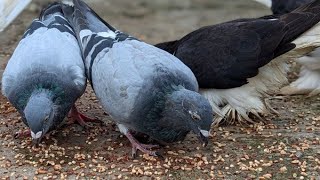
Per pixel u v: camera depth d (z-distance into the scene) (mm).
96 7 1479
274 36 1303
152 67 1216
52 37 1290
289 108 1408
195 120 1186
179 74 1223
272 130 1333
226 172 1225
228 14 1862
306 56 1399
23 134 1301
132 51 1240
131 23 1809
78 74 1258
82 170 1226
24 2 1385
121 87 1214
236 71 1303
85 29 1301
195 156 1256
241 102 1333
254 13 1866
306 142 1296
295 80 1478
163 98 1204
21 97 1239
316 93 1441
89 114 1374
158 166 1232
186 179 1208
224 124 1349
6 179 1208
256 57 1299
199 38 1333
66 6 1353
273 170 1229
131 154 1260
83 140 1298
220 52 1308
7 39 1687
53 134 1309
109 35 1290
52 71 1244
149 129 1223
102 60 1248
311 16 1317
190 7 1904
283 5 1438
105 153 1265
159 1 1918
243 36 1311
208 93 1334
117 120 1248
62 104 1244
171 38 1727
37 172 1220
